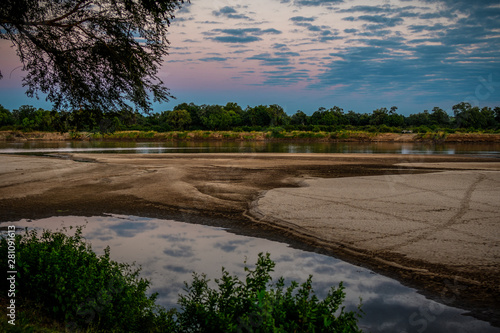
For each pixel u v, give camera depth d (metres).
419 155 31.83
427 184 14.92
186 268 6.05
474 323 4.43
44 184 15.16
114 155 31.30
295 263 6.40
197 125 106.75
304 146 51.00
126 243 7.47
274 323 2.82
